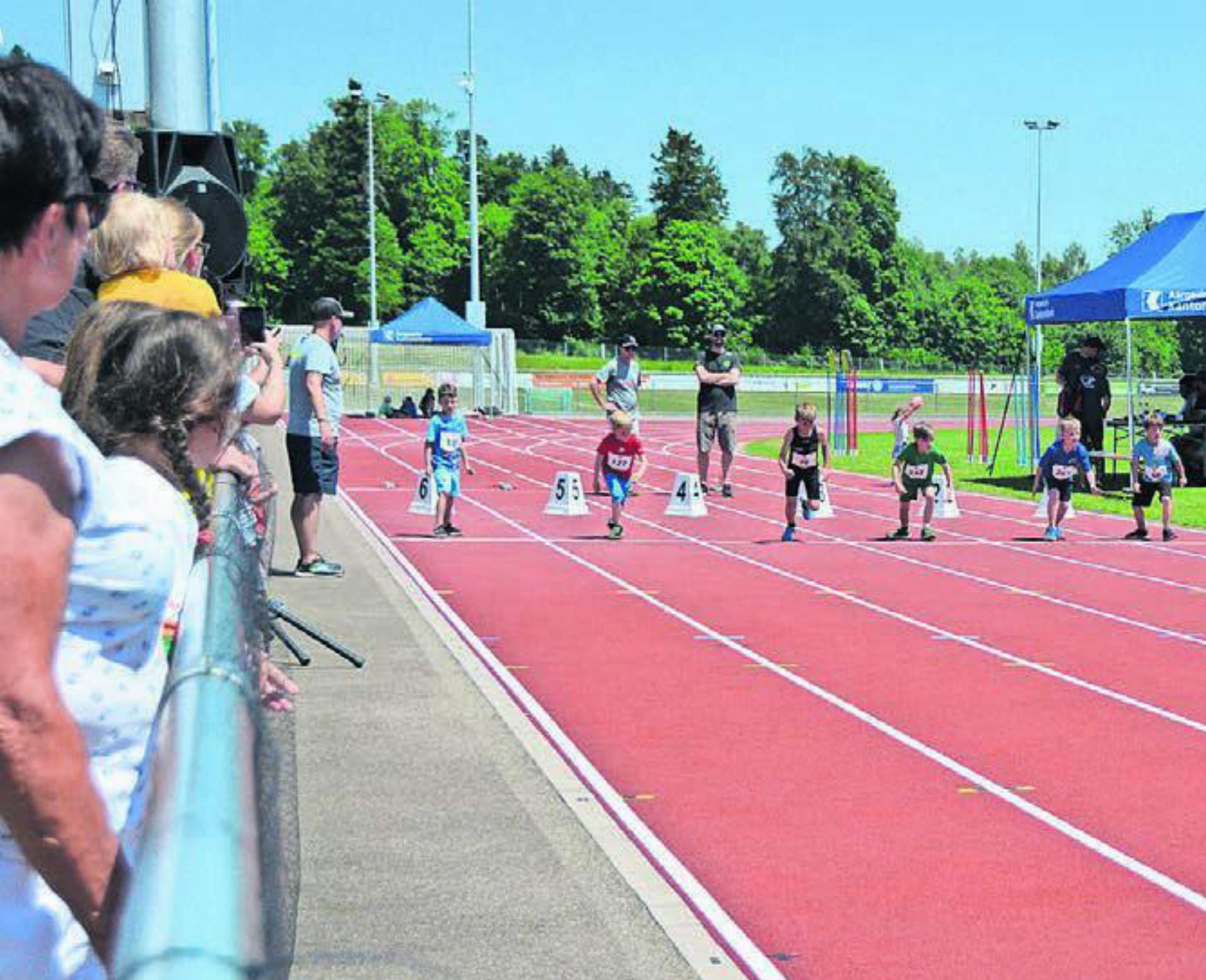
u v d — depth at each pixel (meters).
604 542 18.20
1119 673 10.75
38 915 2.01
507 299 127.50
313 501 13.52
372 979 4.80
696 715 9.30
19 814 1.79
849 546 18.19
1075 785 7.86
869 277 141.50
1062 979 5.30
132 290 5.54
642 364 102.94
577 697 9.76
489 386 55.19
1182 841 6.95
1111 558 17.25
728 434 24.20
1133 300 25.45
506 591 14.15
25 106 1.91
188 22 11.20
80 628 2.16
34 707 1.78
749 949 5.51
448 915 5.46
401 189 132.50
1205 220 26.89
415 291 130.25
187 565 2.37
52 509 1.84
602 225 138.00
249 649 2.31
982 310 149.25
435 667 9.80
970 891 6.21
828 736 8.81
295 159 129.75
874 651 11.45
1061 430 18.83
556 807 6.86
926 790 7.73
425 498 21.27
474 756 7.69
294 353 13.30
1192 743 8.77
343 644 10.52
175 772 1.46
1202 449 28.16
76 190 1.97
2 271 1.94
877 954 5.49
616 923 5.46
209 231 10.65
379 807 6.78
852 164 141.50
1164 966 5.43
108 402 2.44
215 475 4.67
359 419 47.00
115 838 1.85
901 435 29.48
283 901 2.14
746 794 7.59
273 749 2.20
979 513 22.58
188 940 1.12
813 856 6.62
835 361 40.25
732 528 20.00
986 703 9.74
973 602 13.92
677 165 129.12
